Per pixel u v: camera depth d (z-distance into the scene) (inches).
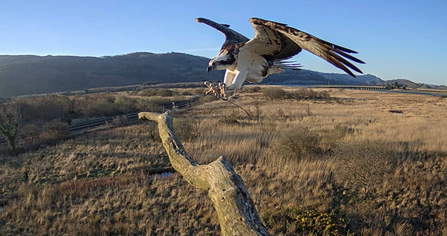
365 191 445.1
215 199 65.8
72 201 450.9
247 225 57.9
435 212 401.1
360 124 915.4
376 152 452.1
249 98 1987.0
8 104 1244.5
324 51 120.7
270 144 676.1
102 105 1450.5
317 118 1054.4
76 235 366.0
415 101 1991.9
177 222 394.6
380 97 2309.3
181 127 752.3
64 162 637.3
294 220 379.2
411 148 615.5
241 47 179.2
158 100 1722.4
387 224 374.6
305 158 573.3
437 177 482.6
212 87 162.4
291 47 173.3
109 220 395.2
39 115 1259.8
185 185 498.0
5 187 522.0
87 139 815.7
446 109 1470.2
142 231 374.3
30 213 416.5
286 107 1432.1
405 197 432.8
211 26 234.7
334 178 490.3
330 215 386.3
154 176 561.6
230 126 877.2
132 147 730.2
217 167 73.7
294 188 466.9
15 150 725.3
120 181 515.5
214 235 366.9
